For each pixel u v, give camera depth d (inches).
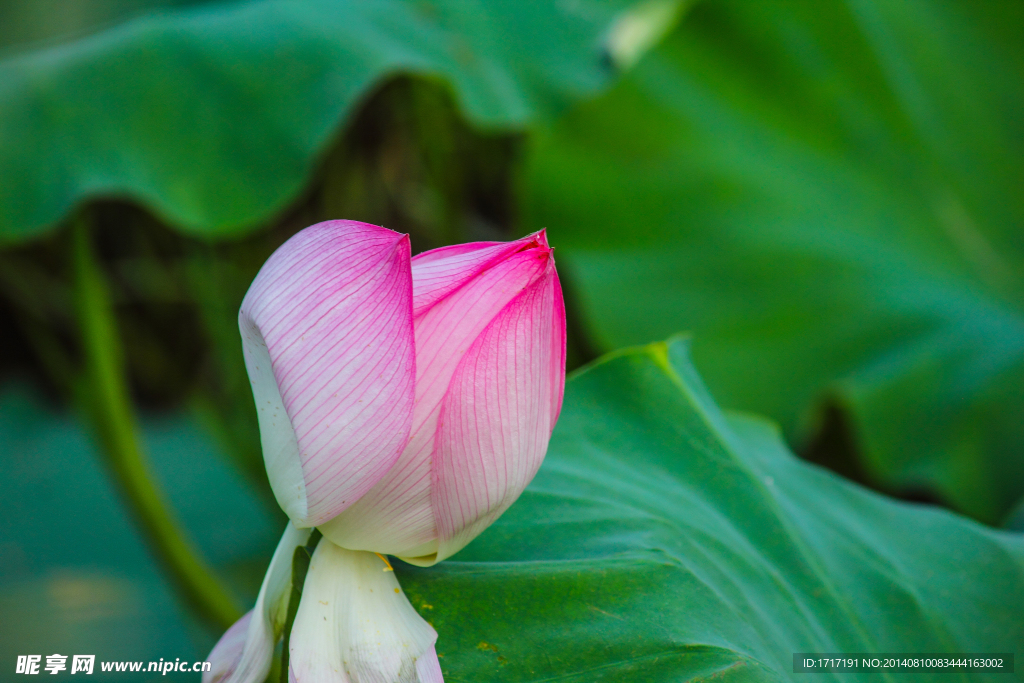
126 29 67.1
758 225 71.6
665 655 36.2
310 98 63.4
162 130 61.5
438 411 34.9
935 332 66.9
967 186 73.2
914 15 75.7
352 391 34.4
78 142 59.9
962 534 41.4
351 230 35.1
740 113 75.0
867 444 63.9
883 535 41.3
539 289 34.8
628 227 73.1
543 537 38.2
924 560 40.8
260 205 60.5
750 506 39.7
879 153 73.4
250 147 61.9
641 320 70.6
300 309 34.6
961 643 39.0
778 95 74.7
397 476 35.0
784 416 67.1
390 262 34.6
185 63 63.9
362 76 64.0
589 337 72.2
